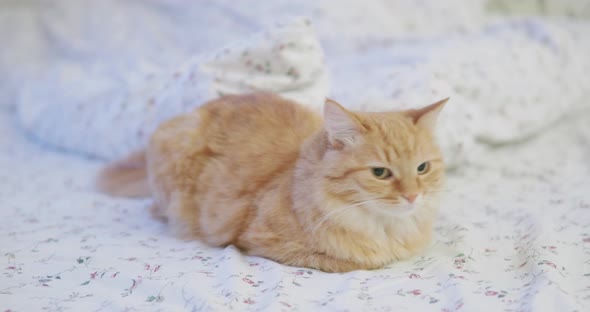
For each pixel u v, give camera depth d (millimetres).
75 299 1495
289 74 2436
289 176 1820
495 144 3012
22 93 3611
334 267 1734
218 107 2160
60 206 2340
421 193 1678
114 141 2840
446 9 3932
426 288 1566
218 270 1648
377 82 2861
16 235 1963
